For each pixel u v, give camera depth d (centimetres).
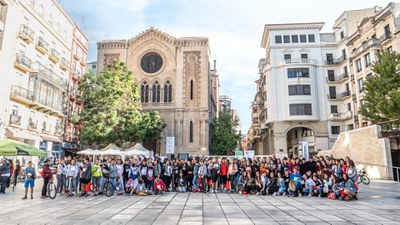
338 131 4625
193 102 4731
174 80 4844
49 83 3306
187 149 4575
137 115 3859
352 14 4728
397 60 2906
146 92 4900
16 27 2800
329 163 1667
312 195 1594
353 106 4394
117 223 885
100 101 3472
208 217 981
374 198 1427
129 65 4994
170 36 4950
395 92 2606
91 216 999
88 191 1633
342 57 4734
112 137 3488
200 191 1817
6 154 1673
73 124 4072
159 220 931
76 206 1228
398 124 2503
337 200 1403
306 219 946
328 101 4725
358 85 4228
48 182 1520
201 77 4781
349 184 1389
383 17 3719
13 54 2752
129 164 1772
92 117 3453
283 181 1650
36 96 3038
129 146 4266
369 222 893
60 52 3762
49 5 3444
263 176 1680
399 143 2475
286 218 964
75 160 1659
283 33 4978
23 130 2902
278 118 4706
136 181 1678
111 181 1633
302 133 5147
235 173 1778
